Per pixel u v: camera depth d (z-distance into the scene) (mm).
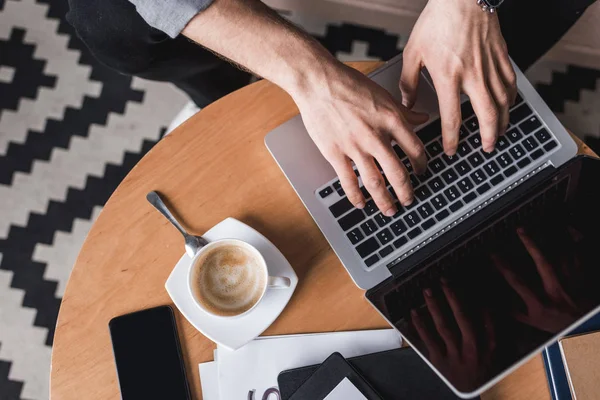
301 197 870
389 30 1567
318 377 812
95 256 887
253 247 829
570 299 785
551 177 860
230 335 834
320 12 1559
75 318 868
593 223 825
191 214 905
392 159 805
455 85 832
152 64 1087
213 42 815
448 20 842
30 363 1446
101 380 853
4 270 1485
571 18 1103
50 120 1555
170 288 847
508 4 1037
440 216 854
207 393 845
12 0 1608
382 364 821
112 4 966
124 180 913
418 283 818
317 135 835
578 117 1529
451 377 751
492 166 868
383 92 834
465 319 788
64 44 1591
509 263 818
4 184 1524
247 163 920
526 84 891
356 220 856
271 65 821
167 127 1553
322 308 870
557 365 816
